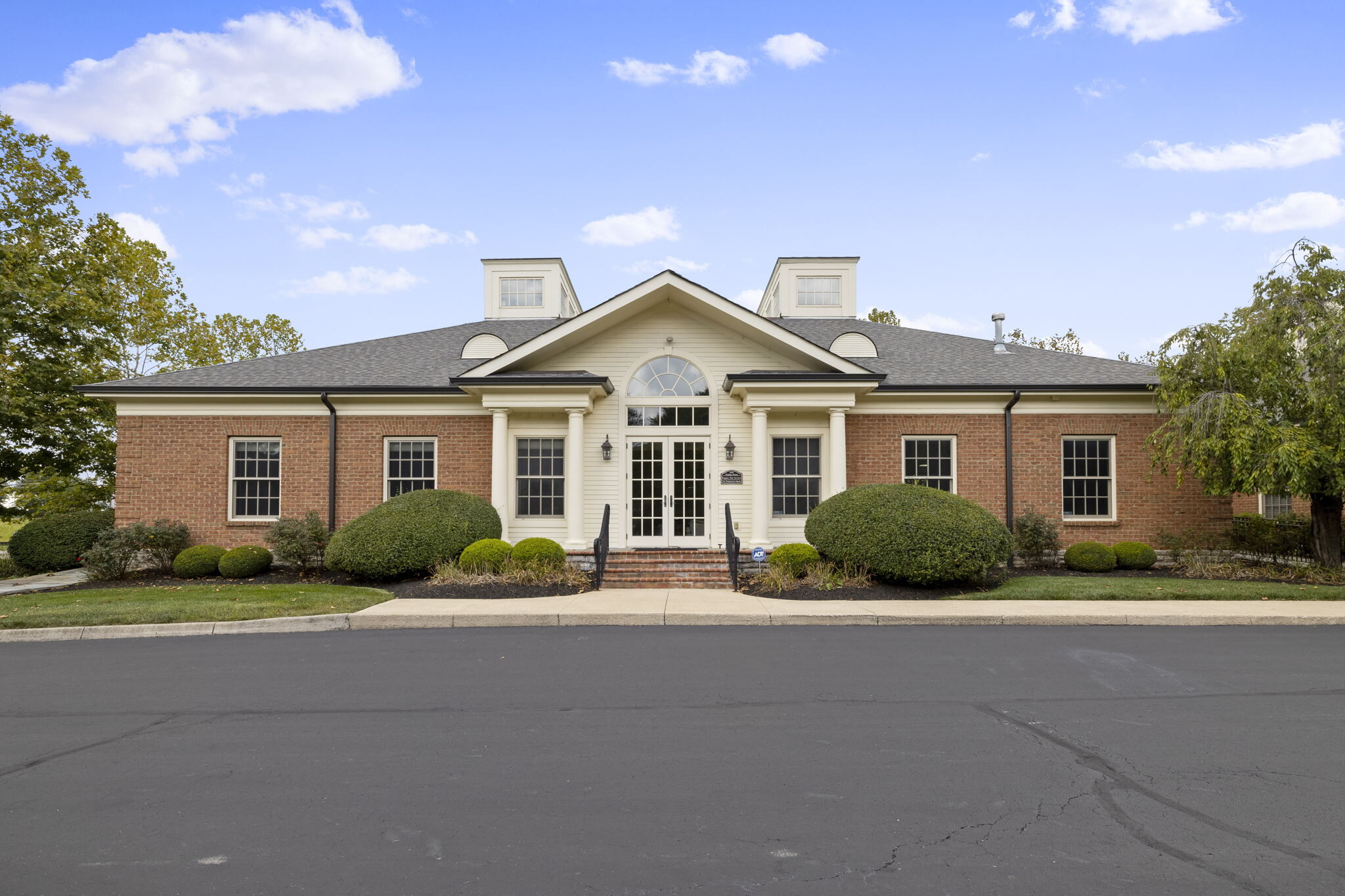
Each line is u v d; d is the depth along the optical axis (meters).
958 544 13.91
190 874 3.97
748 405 17.52
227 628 11.28
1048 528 17.44
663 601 13.34
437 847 4.27
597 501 18.19
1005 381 18.64
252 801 4.96
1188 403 15.94
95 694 7.71
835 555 15.02
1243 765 5.58
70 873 3.99
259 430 18.64
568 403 17.45
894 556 14.11
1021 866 4.02
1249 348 15.47
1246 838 4.37
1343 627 11.39
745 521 18.14
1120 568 17.52
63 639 10.84
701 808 4.80
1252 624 11.66
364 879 3.90
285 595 13.80
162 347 34.56
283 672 8.61
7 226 24.20
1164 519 18.45
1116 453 18.55
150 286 31.03
